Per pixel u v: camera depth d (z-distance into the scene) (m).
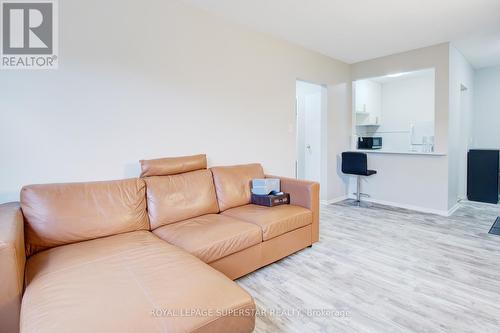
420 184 4.18
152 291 1.21
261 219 2.37
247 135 3.35
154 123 2.56
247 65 3.29
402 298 1.92
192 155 2.75
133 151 2.44
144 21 2.44
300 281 2.17
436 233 3.20
